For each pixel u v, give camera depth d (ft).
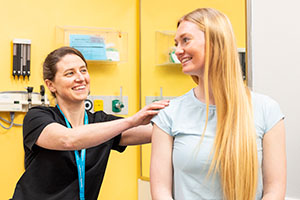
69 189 5.73
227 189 4.00
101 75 9.88
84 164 5.84
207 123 4.23
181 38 4.36
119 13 10.12
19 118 9.12
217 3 7.81
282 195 4.06
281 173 4.11
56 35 9.40
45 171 5.65
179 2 9.04
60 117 6.07
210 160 4.03
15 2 9.29
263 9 6.85
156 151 4.38
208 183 4.06
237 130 4.10
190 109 4.41
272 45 6.70
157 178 4.28
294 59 6.39
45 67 6.16
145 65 9.89
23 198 5.63
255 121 4.21
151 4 9.80
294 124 6.37
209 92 4.41
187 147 4.14
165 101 4.76
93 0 9.93
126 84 10.07
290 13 6.45
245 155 4.04
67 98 6.02
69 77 5.93
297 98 6.33
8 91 8.96
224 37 4.24
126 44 9.77
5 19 9.20
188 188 4.13
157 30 9.65
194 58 4.26
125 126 5.18
